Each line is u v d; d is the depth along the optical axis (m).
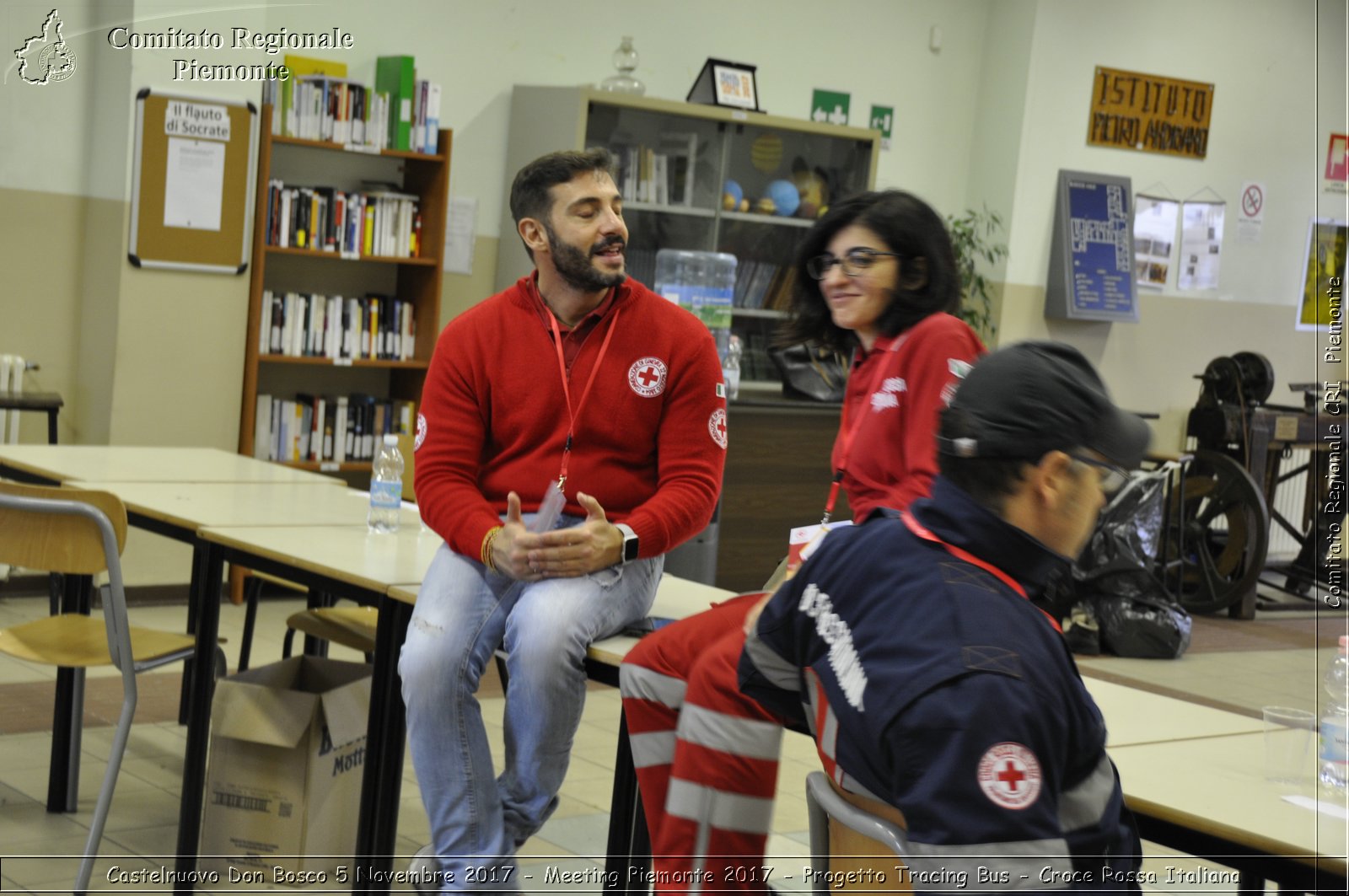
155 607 5.64
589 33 6.94
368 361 6.09
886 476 2.20
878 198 2.29
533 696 2.40
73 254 5.72
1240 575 7.58
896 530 1.44
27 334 5.66
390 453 3.22
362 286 6.38
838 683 1.39
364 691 3.09
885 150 8.12
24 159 5.57
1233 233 9.26
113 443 5.56
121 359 5.55
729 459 6.55
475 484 2.65
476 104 6.62
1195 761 1.90
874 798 1.43
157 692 4.45
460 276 6.66
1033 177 8.35
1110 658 6.21
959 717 1.25
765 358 7.39
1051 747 1.26
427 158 6.09
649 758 2.17
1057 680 1.29
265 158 5.75
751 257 7.22
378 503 3.19
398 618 2.64
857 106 7.96
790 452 6.75
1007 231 8.32
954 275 2.29
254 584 4.00
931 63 8.23
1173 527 7.64
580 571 2.44
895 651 1.33
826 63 7.80
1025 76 8.22
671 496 2.55
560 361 2.61
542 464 2.62
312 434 6.07
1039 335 8.57
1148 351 9.05
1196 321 9.21
